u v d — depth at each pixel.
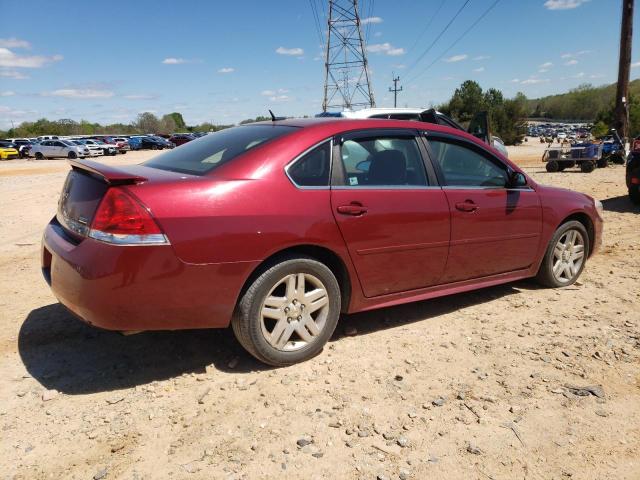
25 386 3.21
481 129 11.05
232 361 3.46
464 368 3.46
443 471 2.48
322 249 3.52
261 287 3.23
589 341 3.87
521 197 4.55
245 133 3.92
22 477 2.42
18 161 39.00
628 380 3.33
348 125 3.74
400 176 3.88
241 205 3.13
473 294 4.94
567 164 18.05
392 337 3.95
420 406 3.01
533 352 3.70
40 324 4.13
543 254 4.84
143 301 2.95
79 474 2.45
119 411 2.94
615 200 10.76
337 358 3.59
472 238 4.19
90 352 3.66
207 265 3.03
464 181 4.24
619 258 6.22
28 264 5.99
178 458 2.55
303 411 2.94
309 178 3.45
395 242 3.75
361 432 2.75
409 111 9.49
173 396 3.10
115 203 2.89
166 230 2.93
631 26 21.36
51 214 9.75
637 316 4.36
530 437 2.74
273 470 2.47
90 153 40.00
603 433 2.79
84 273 2.88
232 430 2.77
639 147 9.87
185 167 3.57
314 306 3.48
